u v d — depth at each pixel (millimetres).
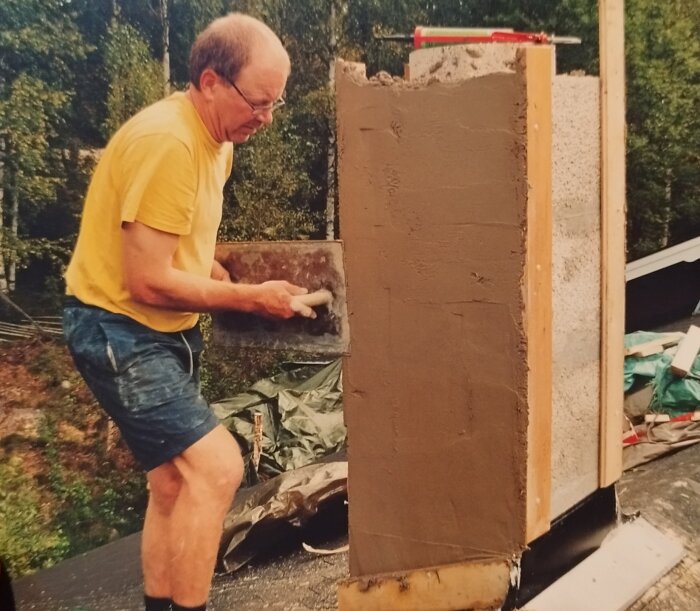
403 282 1319
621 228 1454
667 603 1472
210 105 1410
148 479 1515
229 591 1640
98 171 1406
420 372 1340
